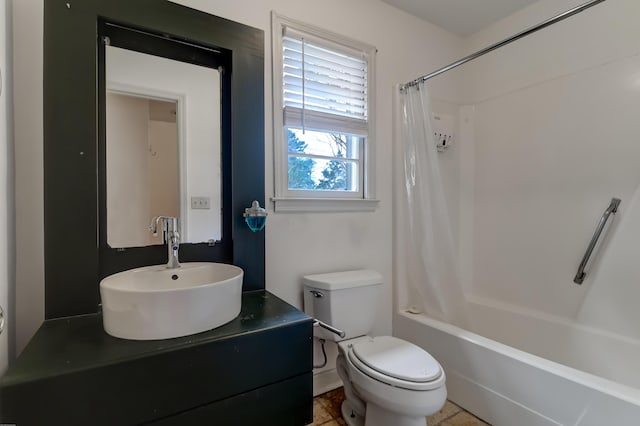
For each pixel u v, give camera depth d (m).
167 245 1.32
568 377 1.21
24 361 0.77
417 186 1.89
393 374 1.19
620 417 1.07
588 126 1.74
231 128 1.41
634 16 1.59
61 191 1.09
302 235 1.69
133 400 0.79
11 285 1.03
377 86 1.95
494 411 1.45
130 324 0.88
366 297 1.64
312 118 1.69
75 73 1.10
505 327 2.02
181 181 1.35
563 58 1.86
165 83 1.32
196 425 0.86
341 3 1.80
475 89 2.35
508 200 2.14
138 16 1.21
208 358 0.88
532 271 2.01
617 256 1.63
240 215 1.43
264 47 1.52
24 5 1.10
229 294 1.02
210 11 1.41
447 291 1.87
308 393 1.07
